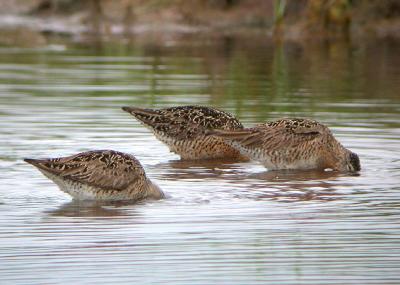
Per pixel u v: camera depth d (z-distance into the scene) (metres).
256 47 29.64
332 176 15.59
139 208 13.34
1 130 18.33
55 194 14.14
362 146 17.25
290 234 11.86
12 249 11.33
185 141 17.19
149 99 21.47
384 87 22.80
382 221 12.44
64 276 10.37
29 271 10.55
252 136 16.47
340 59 27.23
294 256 10.99
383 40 30.69
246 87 22.86
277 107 20.44
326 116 19.62
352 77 24.27
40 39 31.73
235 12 33.53
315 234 11.86
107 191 13.80
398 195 13.98
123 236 11.83
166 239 11.69
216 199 13.80
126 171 13.88
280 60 27.05
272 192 14.30
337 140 17.23
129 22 34.28
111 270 10.55
